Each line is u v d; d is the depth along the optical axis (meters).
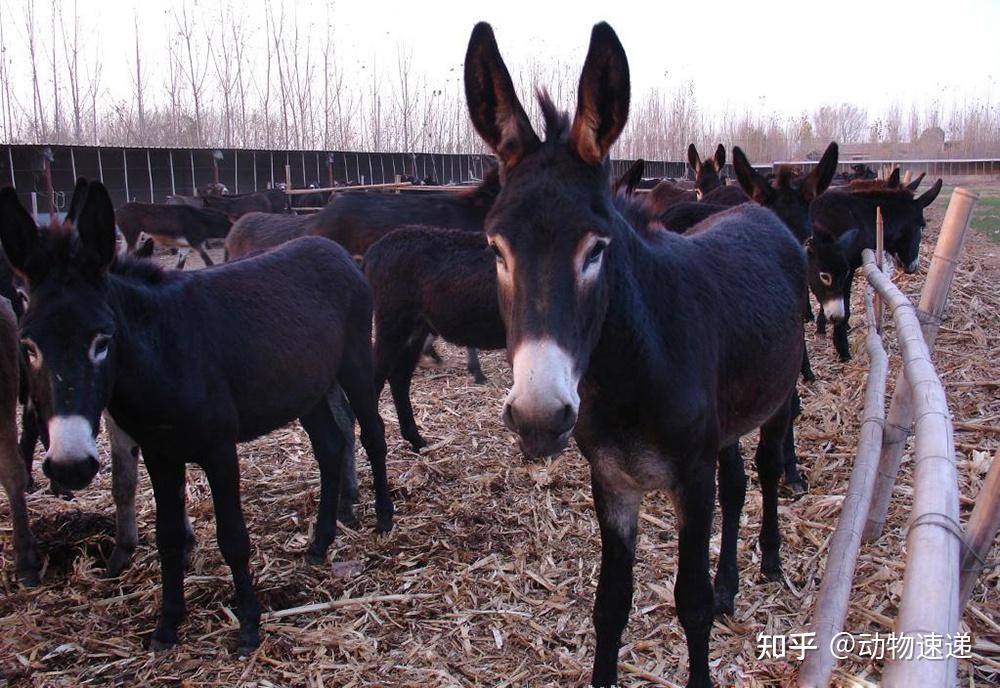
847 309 7.79
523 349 1.78
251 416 3.53
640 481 2.37
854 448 4.96
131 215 15.88
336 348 4.12
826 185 5.26
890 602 3.29
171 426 3.09
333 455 4.12
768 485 3.53
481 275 5.20
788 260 3.31
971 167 41.44
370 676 3.04
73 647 3.26
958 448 4.80
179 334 3.17
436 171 33.16
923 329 4.05
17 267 2.81
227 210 18.75
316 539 3.99
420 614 3.45
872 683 2.78
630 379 2.16
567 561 3.84
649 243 2.42
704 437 2.30
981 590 3.28
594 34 1.90
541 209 1.87
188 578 3.79
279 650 3.22
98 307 2.78
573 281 1.83
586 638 3.23
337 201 7.48
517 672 3.03
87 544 4.04
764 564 3.61
